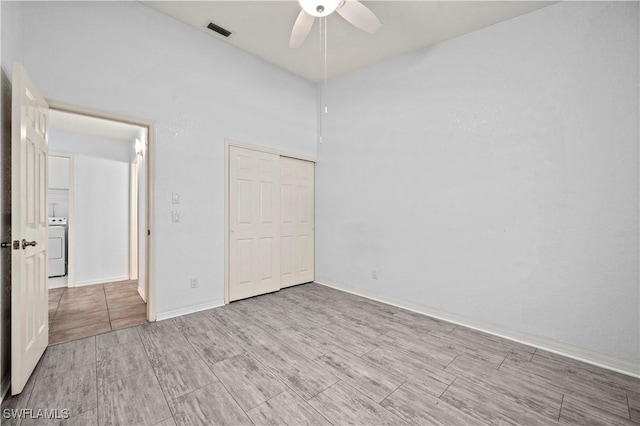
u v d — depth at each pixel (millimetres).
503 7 2482
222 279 3279
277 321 2846
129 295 3719
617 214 2152
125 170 4719
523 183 2545
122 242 4668
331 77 4105
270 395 1713
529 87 2518
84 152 4336
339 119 4062
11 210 1735
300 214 4211
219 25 2957
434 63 3107
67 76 2293
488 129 2736
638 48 2068
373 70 3666
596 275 2225
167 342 2357
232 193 3367
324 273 4273
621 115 2133
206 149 3123
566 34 2342
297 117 4082
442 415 1574
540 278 2461
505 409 1637
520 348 2404
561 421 1551
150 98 2729
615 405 1693
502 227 2656
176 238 2910
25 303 1725
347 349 2301
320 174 4336
